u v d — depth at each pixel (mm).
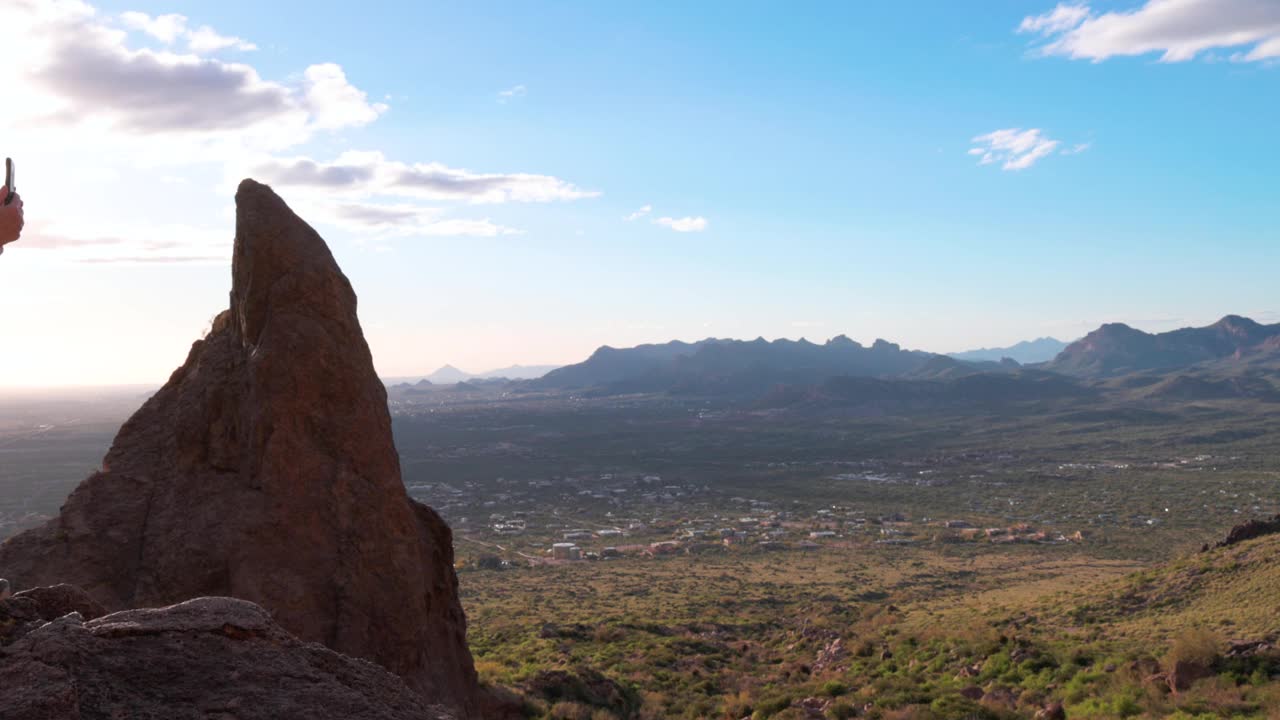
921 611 63312
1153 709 24922
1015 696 29875
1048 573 108625
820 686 33562
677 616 71625
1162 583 46219
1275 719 22016
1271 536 48281
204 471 16094
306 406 16078
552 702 26719
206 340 18938
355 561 15531
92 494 16078
